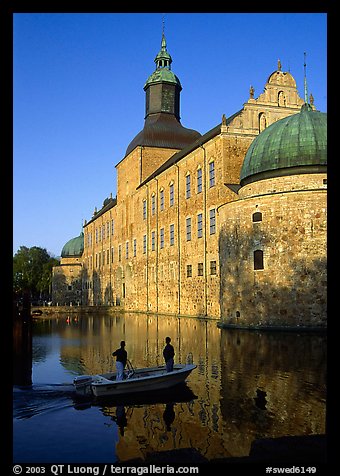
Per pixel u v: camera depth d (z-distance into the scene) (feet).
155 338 109.29
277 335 99.71
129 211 272.10
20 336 81.61
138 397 53.11
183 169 193.26
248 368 65.21
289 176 123.54
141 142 257.34
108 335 121.49
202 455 34.04
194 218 181.47
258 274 113.29
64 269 423.64
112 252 317.22
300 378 57.57
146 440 38.99
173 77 272.92
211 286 165.27
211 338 101.30
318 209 108.47
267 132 133.39
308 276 106.73
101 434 41.19
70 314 230.89
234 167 161.79
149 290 231.50
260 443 34.58
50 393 56.49
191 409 46.88
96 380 57.26
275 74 179.93
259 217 115.24
